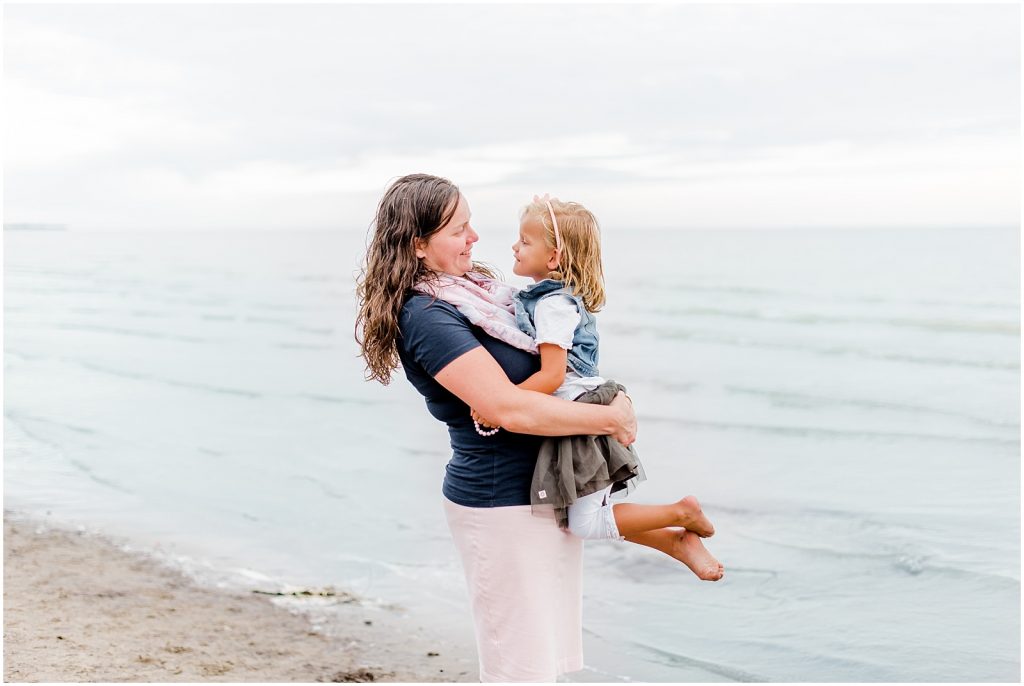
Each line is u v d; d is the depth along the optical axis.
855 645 4.80
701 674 4.47
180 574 5.89
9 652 4.30
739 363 18.69
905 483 8.66
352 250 70.94
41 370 16.94
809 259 45.00
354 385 15.13
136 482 8.42
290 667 4.40
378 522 7.12
